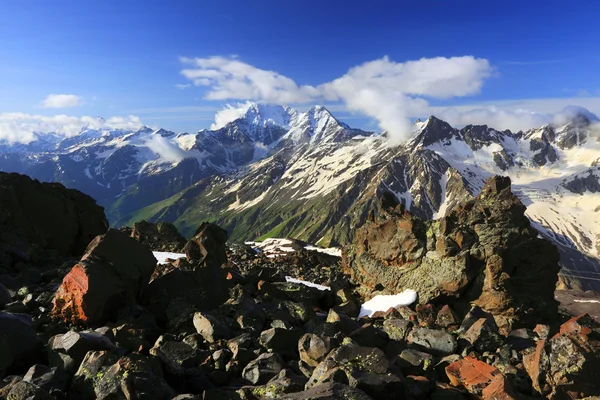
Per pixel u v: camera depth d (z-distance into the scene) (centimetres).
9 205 3091
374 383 1045
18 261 2556
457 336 1545
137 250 1823
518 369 1228
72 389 1056
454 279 2073
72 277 1579
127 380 973
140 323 1575
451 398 1095
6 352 1173
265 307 1830
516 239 2100
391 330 1606
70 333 1268
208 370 1237
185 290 1905
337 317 1622
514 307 2005
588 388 1059
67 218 3447
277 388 1065
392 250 2345
